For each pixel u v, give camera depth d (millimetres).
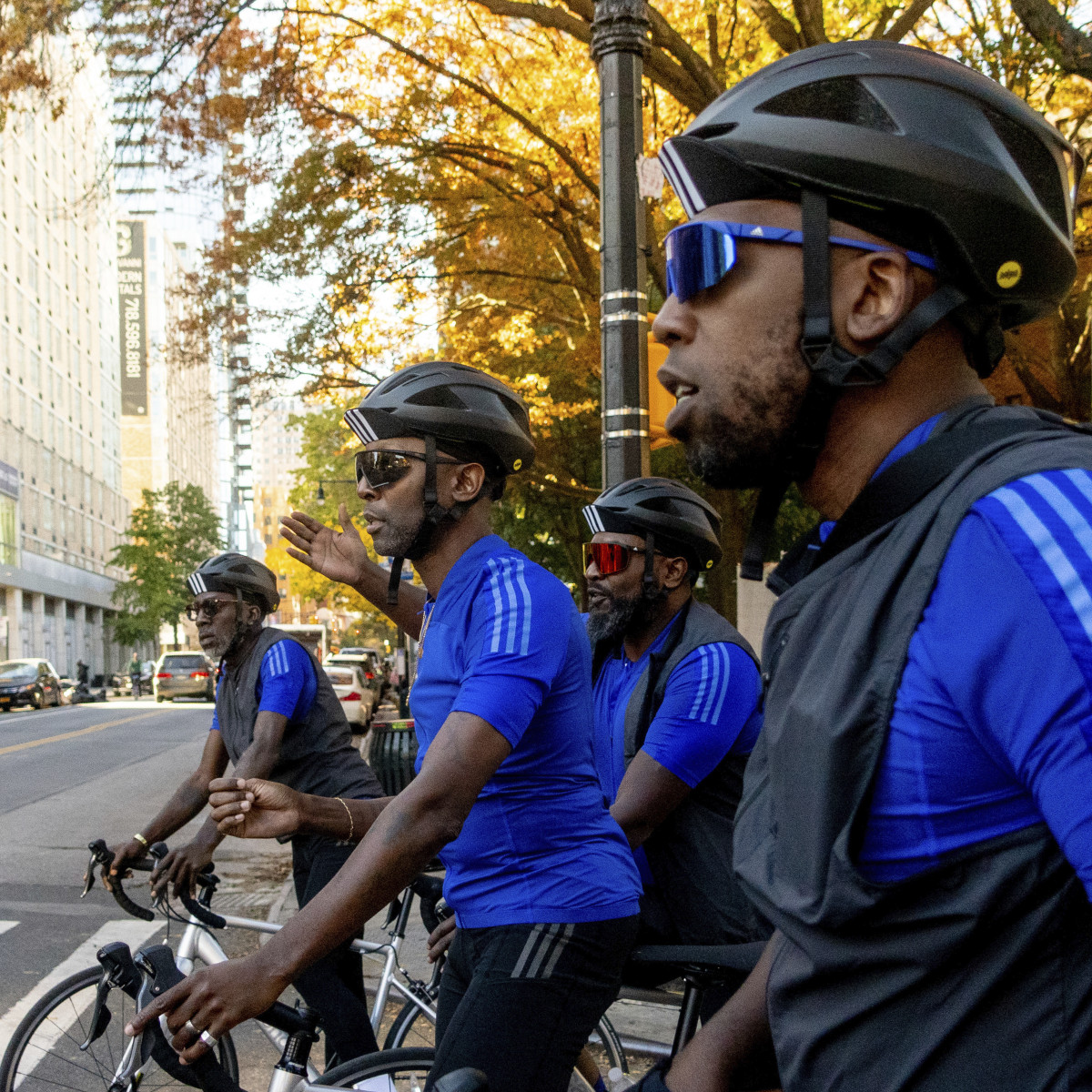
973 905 781
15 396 59688
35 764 16141
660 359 5160
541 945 1969
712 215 952
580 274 12492
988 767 783
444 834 1721
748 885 938
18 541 58219
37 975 5332
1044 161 941
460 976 2115
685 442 999
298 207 11641
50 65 9289
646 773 2680
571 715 2049
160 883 3100
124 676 59469
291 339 12562
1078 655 715
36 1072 3240
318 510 40250
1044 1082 768
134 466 95188
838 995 852
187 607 3732
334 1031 3111
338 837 2010
